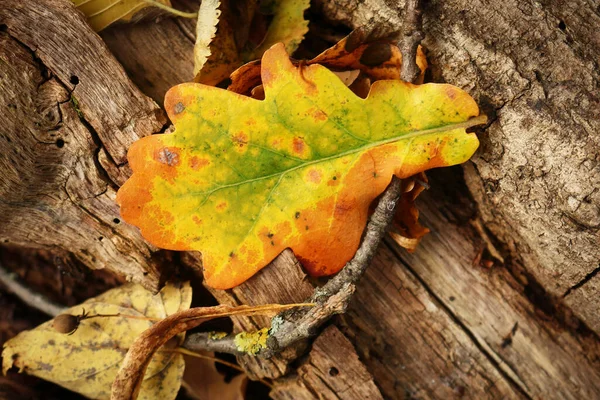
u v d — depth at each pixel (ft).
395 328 0.96
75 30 0.87
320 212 0.86
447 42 0.87
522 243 0.95
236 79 0.86
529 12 0.86
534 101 0.86
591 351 0.97
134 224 0.84
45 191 0.89
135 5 0.91
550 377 0.96
